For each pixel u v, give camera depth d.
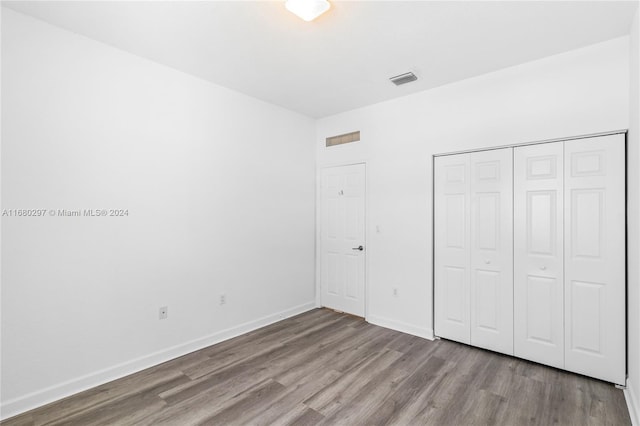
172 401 2.24
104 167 2.49
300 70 2.96
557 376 2.55
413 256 3.46
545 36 2.37
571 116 2.56
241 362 2.82
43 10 2.08
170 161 2.90
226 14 2.12
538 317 2.75
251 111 3.60
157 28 2.29
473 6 2.02
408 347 3.12
